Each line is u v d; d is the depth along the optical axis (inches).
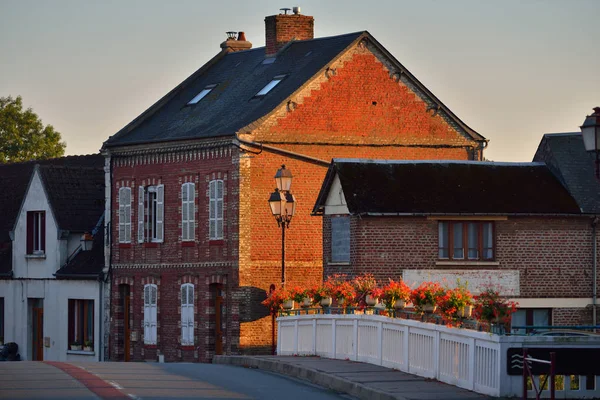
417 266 1748.3
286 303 1610.5
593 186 1823.3
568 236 1796.3
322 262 2023.9
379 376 1146.7
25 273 2532.0
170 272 2212.1
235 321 2047.2
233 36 2516.0
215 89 2340.1
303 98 2081.7
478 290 1759.4
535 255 1784.0
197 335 2142.0
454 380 1064.2
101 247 2425.0
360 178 1776.6
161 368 1346.0
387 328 1236.5
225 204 2074.3
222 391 1085.1
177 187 2197.3
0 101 3880.4
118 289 2333.9
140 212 2284.7
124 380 1158.3
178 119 2300.7
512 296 1770.4
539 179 1831.9
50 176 2509.8
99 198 2524.6
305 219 2080.5
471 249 1770.4
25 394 1026.1
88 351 2380.7
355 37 2128.4
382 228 1743.4
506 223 1777.8
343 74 2116.1
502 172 1835.6
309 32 2303.2
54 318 2458.2
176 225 2201.0
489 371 993.5
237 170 2041.1
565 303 1787.6
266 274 2057.1
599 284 1802.4
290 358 1398.9
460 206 1758.1
